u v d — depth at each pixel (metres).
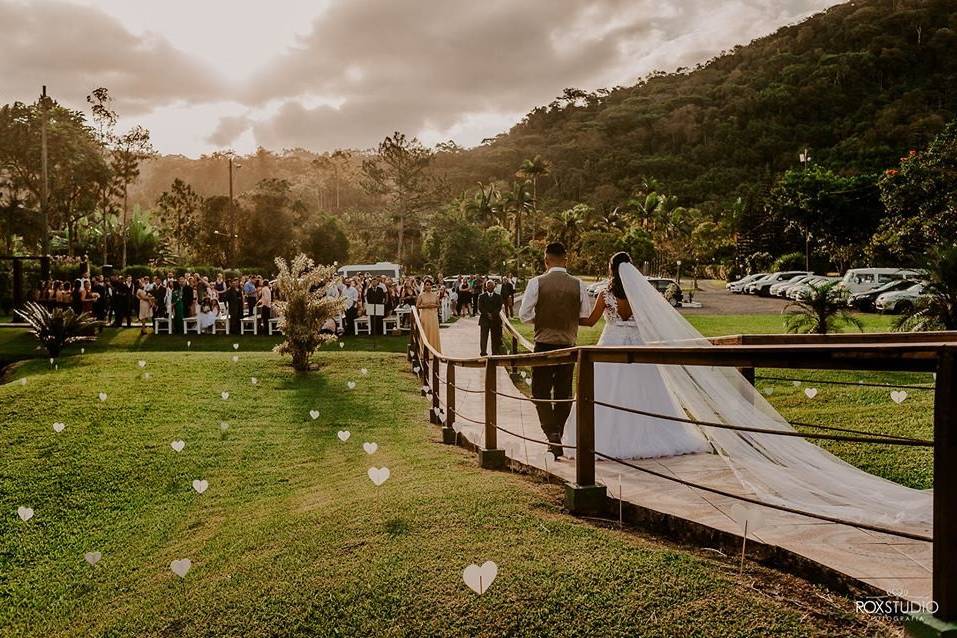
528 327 23.30
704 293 48.47
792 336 5.09
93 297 20.61
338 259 60.59
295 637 3.18
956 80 114.69
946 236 28.17
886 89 129.12
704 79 193.38
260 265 56.03
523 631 2.91
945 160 29.00
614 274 5.57
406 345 20.08
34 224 50.16
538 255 68.12
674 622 2.79
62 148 49.38
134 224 53.00
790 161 114.38
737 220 71.75
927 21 140.50
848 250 49.28
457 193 153.12
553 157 166.75
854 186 48.31
